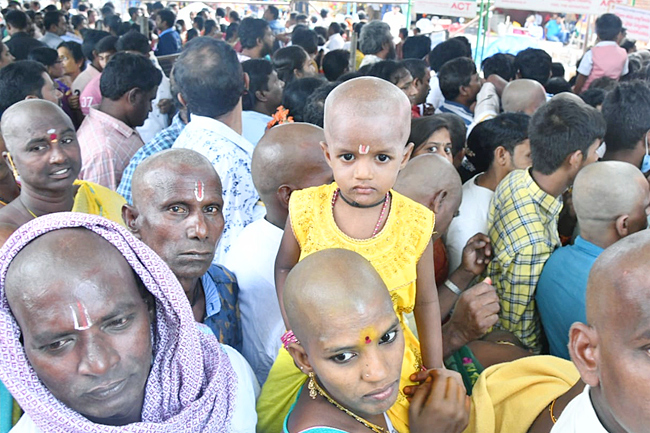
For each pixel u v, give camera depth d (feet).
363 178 5.24
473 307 7.02
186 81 9.77
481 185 10.74
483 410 5.68
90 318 3.64
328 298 4.15
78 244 3.76
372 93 5.21
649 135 11.55
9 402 4.33
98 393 3.76
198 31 38.58
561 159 8.61
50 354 3.67
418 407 5.44
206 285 6.72
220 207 6.29
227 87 9.82
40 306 3.58
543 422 5.44
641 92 11.39
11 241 3.75
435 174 7.71
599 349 3.95
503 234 9.07
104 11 46.03
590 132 8.53
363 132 5.13
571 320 7.91
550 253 8.82
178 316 4.26
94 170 11.99
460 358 7.10
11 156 7.75
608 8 21.74
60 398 3.81
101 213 8.50
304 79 14.34
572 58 44.06
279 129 7.41
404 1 36.14
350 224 5.74
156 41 33.60
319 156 7.22
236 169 9.60
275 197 7.33
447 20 44.57
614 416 3.98
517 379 5.89
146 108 12.76
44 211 7.89
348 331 4.13
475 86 18.29
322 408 4.58
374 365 4.20
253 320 7.07
